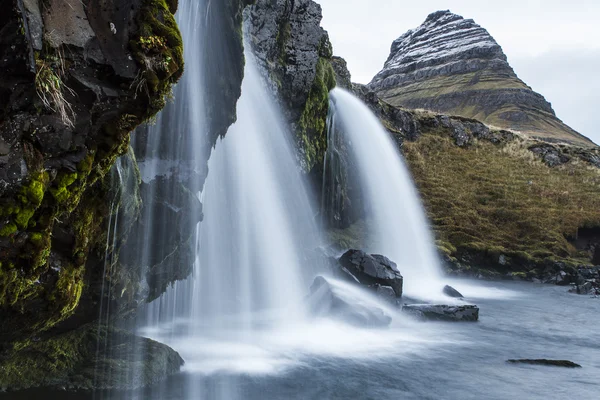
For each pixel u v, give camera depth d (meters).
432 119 50.09
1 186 4.62
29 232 5.10
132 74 5.21
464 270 31.34
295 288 18.03
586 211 38.84
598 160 50.03
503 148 50.28
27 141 4.79
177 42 5.57
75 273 6.55
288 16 18.38
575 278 29.64
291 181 19.56
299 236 20.25
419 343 13.86
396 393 10.02
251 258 16.81
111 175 6.90
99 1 5.01
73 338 8.40
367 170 29.64
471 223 36.09
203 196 15.07
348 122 28.25
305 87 18.86
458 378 11.12
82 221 6.48
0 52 4.35
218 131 11.90
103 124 5.39
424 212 36.34
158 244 9.55
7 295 5.45
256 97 16.69
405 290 22.88
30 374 7.68
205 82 10.94
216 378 9.81
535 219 37.19
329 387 10.06
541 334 15.89
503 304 21.83
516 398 9.99
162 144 9.77
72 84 4.96
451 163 44.91
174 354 9.88
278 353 11.91
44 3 4.65
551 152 50.03
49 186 5.12
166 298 12.73
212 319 14.09
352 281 18.97
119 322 9.48
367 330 14.59
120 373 8.38
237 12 11.48
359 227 28.28
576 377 11.43
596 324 17.67
